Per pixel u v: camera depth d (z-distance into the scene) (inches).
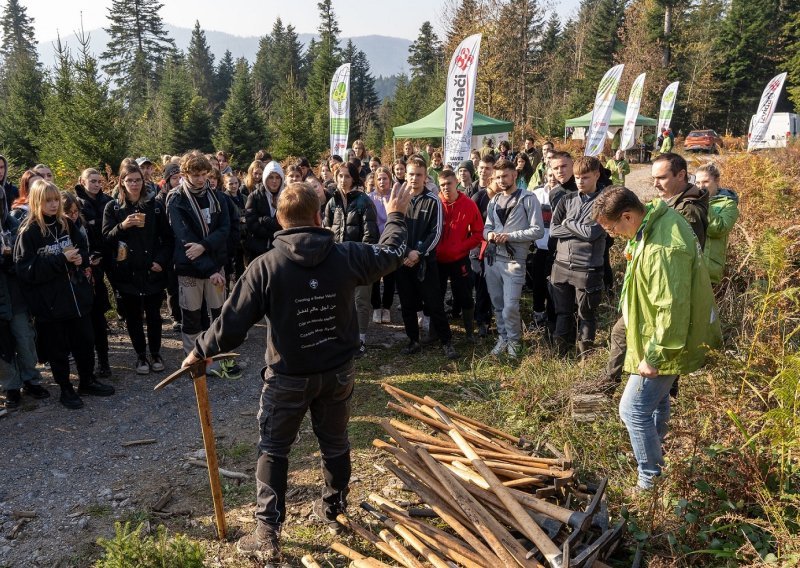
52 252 184.7
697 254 122.3
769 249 162.6
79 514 144.5
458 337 261.7
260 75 2802.7
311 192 113.5
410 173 220.7
